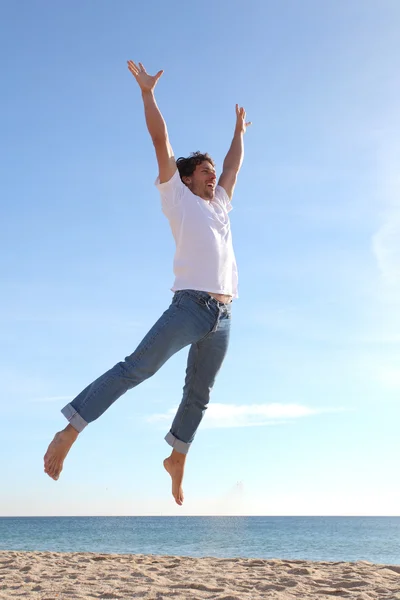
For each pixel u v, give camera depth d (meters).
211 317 3.32
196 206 3.43
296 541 37.91
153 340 3.20
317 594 4.79
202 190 3.63
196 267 3.33
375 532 57.00
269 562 7.86
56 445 3.08
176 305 3.28
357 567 7.26
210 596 4.60
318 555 25.45
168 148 3.42
